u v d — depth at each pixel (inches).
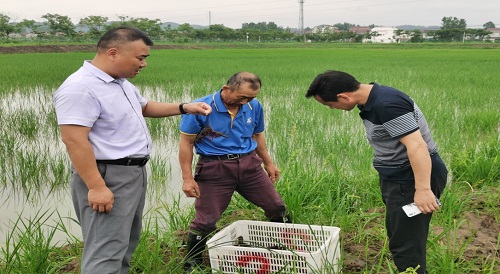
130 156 130.7
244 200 223.0
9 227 221.0
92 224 129.6
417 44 2876.5
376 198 227.5
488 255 165.9
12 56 1398.9
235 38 3506.4
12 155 328.2
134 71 130.0
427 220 132.3
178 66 1003.3
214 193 160.9
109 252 129.6
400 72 840.9
